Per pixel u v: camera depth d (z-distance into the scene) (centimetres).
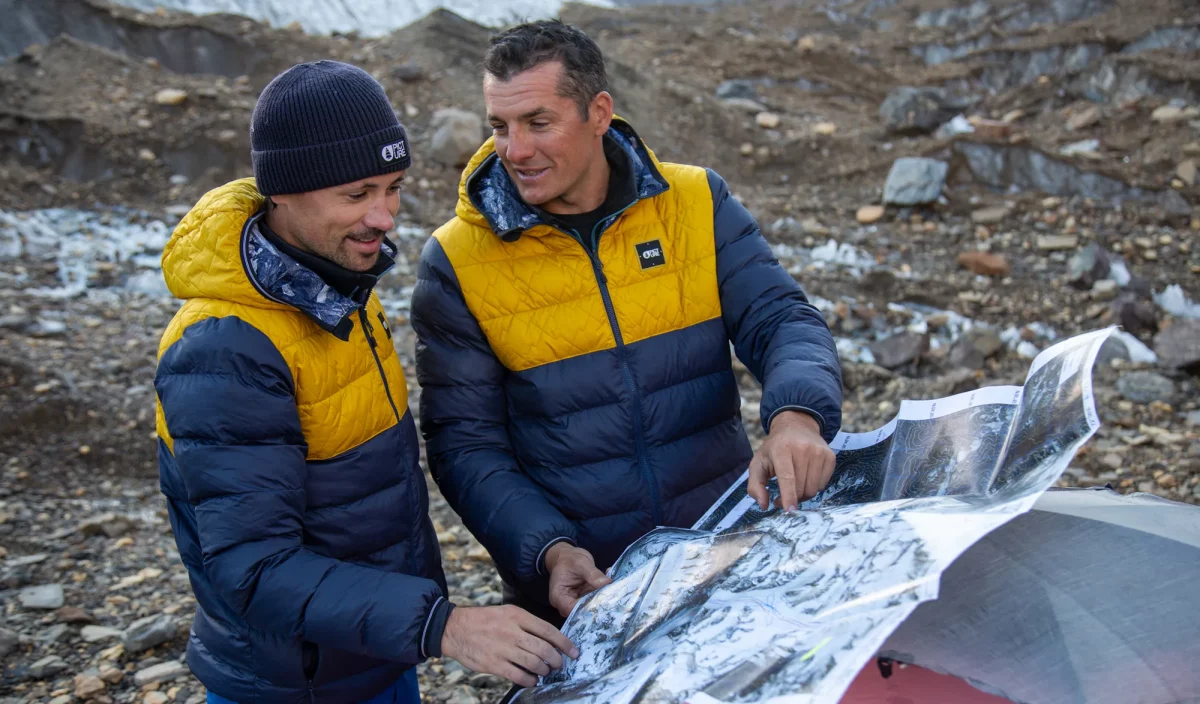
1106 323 563
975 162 780
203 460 145
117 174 686
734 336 202
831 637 113
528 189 183
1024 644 123
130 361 473
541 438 196
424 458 426
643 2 1326
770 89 995
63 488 387
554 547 178
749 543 146
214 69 848
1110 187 743
